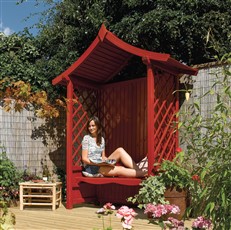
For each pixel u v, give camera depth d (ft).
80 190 24.31
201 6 27.94
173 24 26.50
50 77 29.37
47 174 27.61
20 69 28.81
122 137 25.77
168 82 22.72
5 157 25.94
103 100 26.99
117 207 24.08
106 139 26.71
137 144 24.85
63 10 31.37
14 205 24.54
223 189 9.49
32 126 27.81
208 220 9.97
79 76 24.75
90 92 26.53
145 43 28.40
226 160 10.13
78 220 19.21
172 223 10.12
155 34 27.91
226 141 10.69
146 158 23.40
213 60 29.86
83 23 30.12
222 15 27.63
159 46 29.14
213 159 10.51
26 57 30.53
